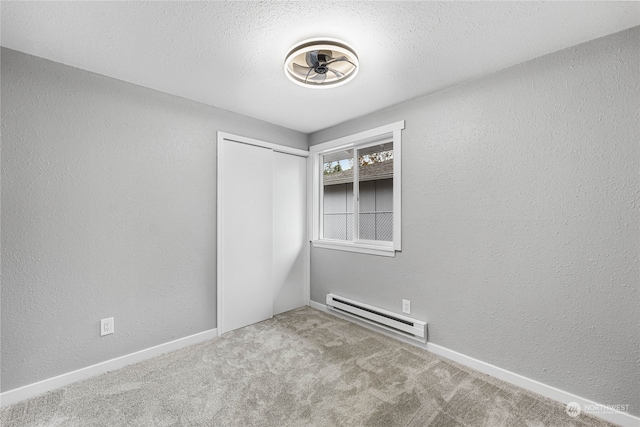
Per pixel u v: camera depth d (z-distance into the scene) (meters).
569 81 1.74
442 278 2.34
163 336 2.39
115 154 2.15
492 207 2.06
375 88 2.30
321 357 2.31
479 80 2.12
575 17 1.47
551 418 1.63
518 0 1.36
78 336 1.99
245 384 1.95
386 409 1.70
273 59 1.88
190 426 1.56
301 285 3.57
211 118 2.69
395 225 2.64
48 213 1.88
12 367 1.76
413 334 2.47
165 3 1.38
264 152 3.13
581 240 1.71
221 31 1.59
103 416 1.63
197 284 2.60
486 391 1.87
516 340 1.96
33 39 1.65
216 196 2.73
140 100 2.26
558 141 1.78
